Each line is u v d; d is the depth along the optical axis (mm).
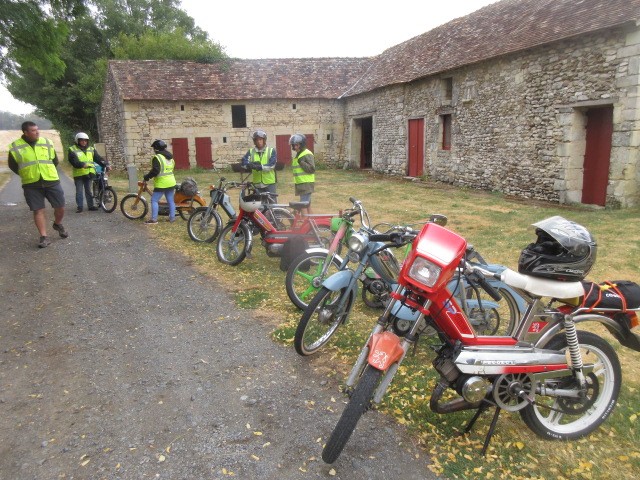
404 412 3043
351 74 25562
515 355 2633
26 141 7332
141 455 2670
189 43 28891
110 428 2920
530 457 2625
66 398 3258
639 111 9789
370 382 2447
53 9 10508
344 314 3926
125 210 10352
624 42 9875
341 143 25141
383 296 4305
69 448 2738
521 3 15469
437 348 2883
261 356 3832
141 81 23047
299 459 2623
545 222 2674
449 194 13820
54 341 4156
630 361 3693
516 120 13070
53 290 5516
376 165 21812
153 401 3209
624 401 3139
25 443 2791
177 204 9766
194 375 3545
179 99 22594
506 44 13336
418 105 18109
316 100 24469
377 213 10555
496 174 14078
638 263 6215
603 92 10438
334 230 4852
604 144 11008
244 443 2764
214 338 4176
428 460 2617
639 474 2488
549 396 2799
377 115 21391
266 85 24312
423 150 18031
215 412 3074
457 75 15477
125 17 36219
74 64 32500
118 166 25172
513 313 3730
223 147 23750
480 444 2744
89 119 33750
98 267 6441
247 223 6410
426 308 2570
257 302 5008
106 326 4473
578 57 10977
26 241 8039
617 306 2676
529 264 2666
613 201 10461
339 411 3082
